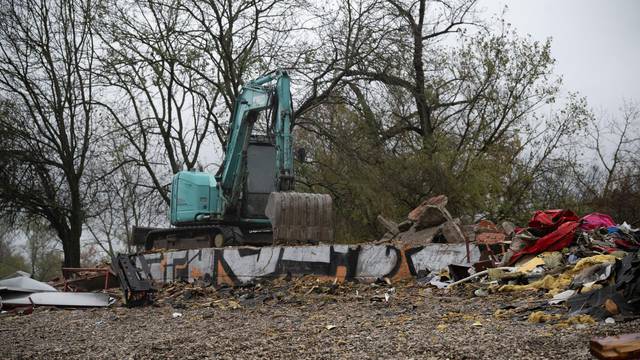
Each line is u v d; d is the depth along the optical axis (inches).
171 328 386.9
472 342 265.7
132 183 1213.1
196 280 653.3
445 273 504.4
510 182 1178.6
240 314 434.3
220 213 801.6
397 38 1110.4
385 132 1138.0
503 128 1186.0
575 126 1208.8
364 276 552.7
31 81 1186.0
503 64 1149.7
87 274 758.5
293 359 260.1
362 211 1116.5
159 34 1131.3
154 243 916.6
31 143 1202.0
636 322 282.4
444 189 1101.7
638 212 1215.6
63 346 336.8
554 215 514.9
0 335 390.3
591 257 415.8
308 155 1186.6
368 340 288.2
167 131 1202.0
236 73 1154.0
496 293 426.3
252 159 793.6
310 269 577.9
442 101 1178.6
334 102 1127.0
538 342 255.8
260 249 611.5
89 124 1214.9
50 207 1219.2
